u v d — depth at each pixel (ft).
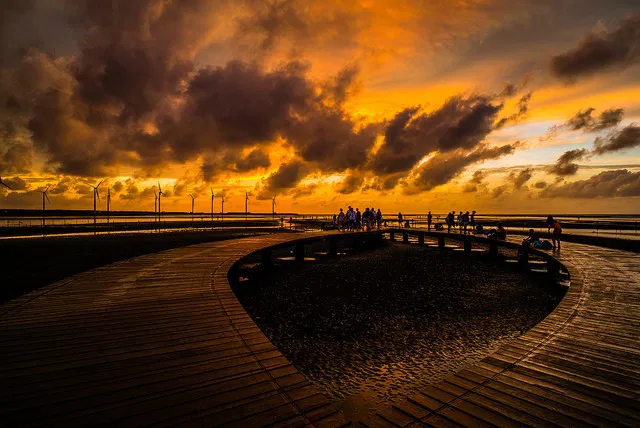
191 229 200.95
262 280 54.03
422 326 31.89
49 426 11.59
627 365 16.81
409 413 12.69
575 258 54.54
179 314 24.50
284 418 12.16
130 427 11.57
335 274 59.47
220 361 16.84
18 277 48.06
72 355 17.44
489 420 12.26
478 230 103.65
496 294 44.88
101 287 32.89
